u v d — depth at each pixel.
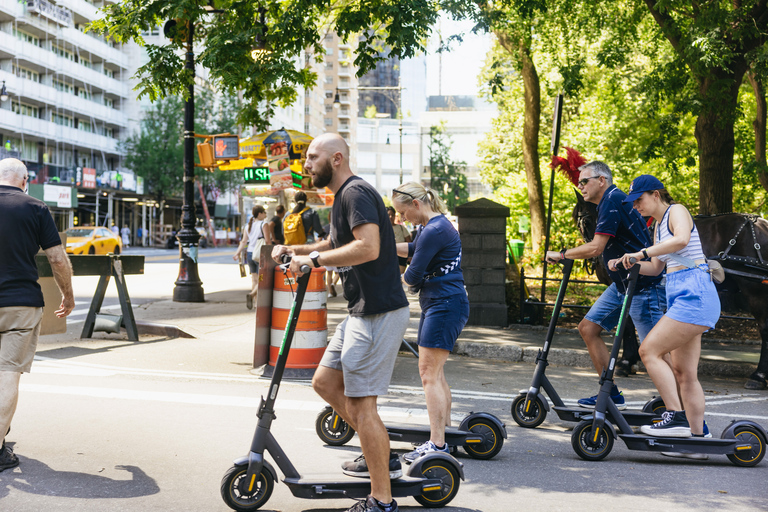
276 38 9.98
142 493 3.84
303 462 4.45
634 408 6.51
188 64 13.03
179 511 3.59
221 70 9.88
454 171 61.47
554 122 8.12
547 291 14.05
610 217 5.39
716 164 11.80
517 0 13.05
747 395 7.44
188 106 13.28
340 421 4.86
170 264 27.67
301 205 12.45
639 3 15.18
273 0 10.75
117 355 8.19
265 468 3.60
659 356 4.87
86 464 4.30
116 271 9.35
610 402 4.91
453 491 3.82
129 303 9.38
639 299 5.50
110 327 9.31
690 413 4.85
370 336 3.42
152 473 4.18
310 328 7.20
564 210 19.75
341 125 130.12
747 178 18.25
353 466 3.92
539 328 10.63
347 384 3.44
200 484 4.01
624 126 22.19
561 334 10.28
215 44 9.98
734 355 9.06
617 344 4.84
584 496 4.04
